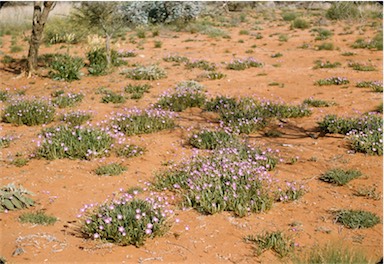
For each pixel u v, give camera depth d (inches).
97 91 515.5
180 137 354.6
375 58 698.8
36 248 196.4
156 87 535.5
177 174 269.9
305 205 238.8
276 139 347.9
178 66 667.4
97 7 743.1
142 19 1126.4
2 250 195.3
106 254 191.9
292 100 464.1
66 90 530.6
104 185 266.8
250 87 528.1
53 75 596.1
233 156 288.8
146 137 355.9
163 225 210.5
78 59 616.1
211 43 884.0
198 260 187.6
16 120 395.5
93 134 326.3
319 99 464.4
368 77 565.9
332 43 829.2
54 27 944.3
